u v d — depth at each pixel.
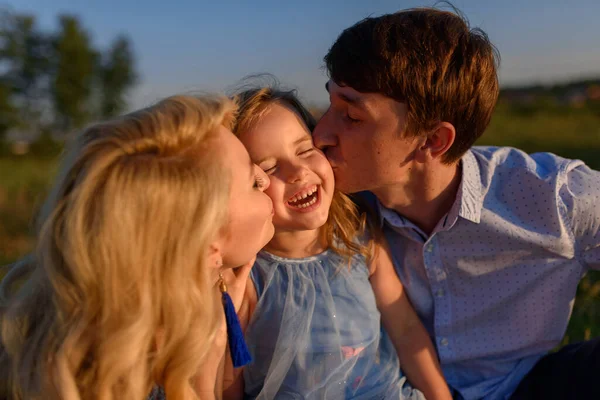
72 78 24.98
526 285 1.88
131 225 1.23
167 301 1.28
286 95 1.77
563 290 1.89
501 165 1.89
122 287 1.24
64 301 1.26
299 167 1.63
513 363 2.00
